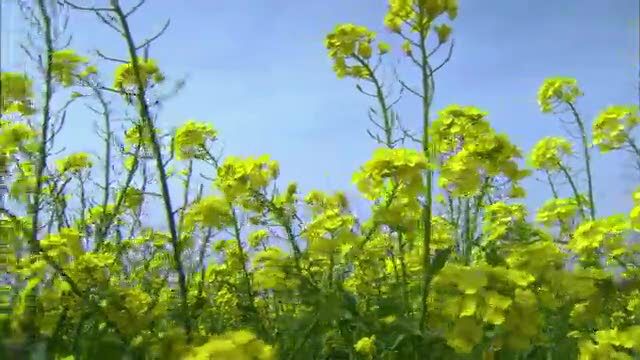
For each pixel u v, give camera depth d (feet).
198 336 1.77
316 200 2.94
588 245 2.79
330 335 2.13
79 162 2.91
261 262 2.39
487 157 2.28
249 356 1.50
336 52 2.57
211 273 3.17
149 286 2.80
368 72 2.56
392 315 2.17
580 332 2.22
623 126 3.52
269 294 2.80
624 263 2.87
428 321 1.97
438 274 1.85
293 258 2.45
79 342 1.69
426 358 1.90
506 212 2.90
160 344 1.68
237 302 2.81
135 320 1.88
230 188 2.62
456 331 1.75
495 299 1.72
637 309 2.49
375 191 2.16
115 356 1.66
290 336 2.20
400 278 2.81
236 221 2.73
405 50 2.15
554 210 3.68
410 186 2.06
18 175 2.44
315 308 2.06
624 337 2.05
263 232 3.25
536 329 1.77
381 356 2.02
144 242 2.93
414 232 2.22
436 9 2.11
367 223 2.69
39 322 1.82
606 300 2.13
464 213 2.69
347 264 2.56
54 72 2.49
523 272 1.87
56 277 2.04
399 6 2.14
